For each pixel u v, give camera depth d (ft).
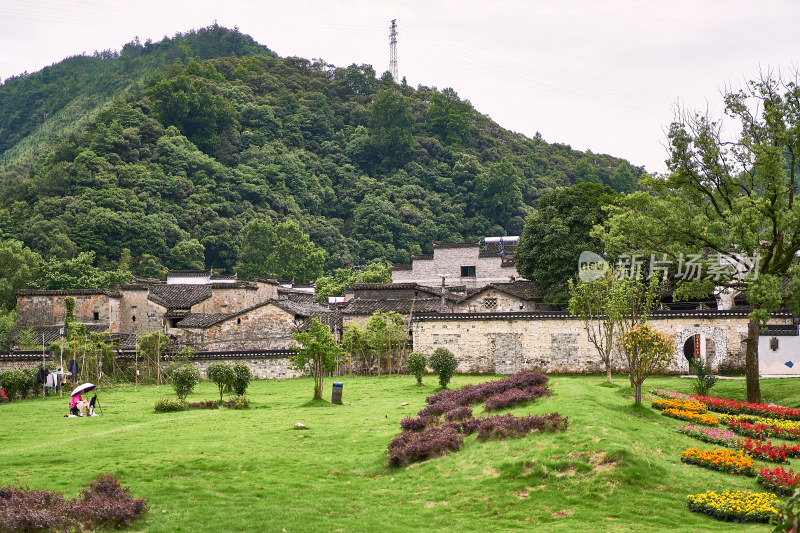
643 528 65.67
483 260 304.91
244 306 242.17
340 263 473.67
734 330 159.74
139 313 239.91
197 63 641.40
